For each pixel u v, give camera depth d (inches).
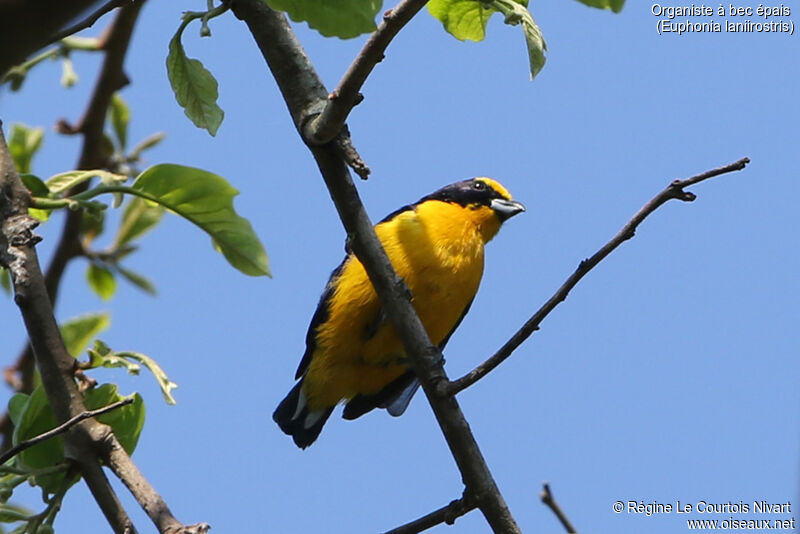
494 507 330.6
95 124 520.4
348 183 346.0
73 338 511.2
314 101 339.6
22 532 302.5
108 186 385.4
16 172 351.6
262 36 340.8
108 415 354.3
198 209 413.4
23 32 87.0
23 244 328.2
